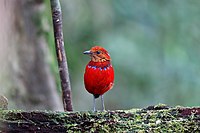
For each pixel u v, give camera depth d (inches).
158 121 219.9
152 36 564.7
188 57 560.4
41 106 434.9
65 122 217.2
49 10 462.9
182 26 567.8
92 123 218.2
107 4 550.6
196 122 219.5
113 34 550.3
